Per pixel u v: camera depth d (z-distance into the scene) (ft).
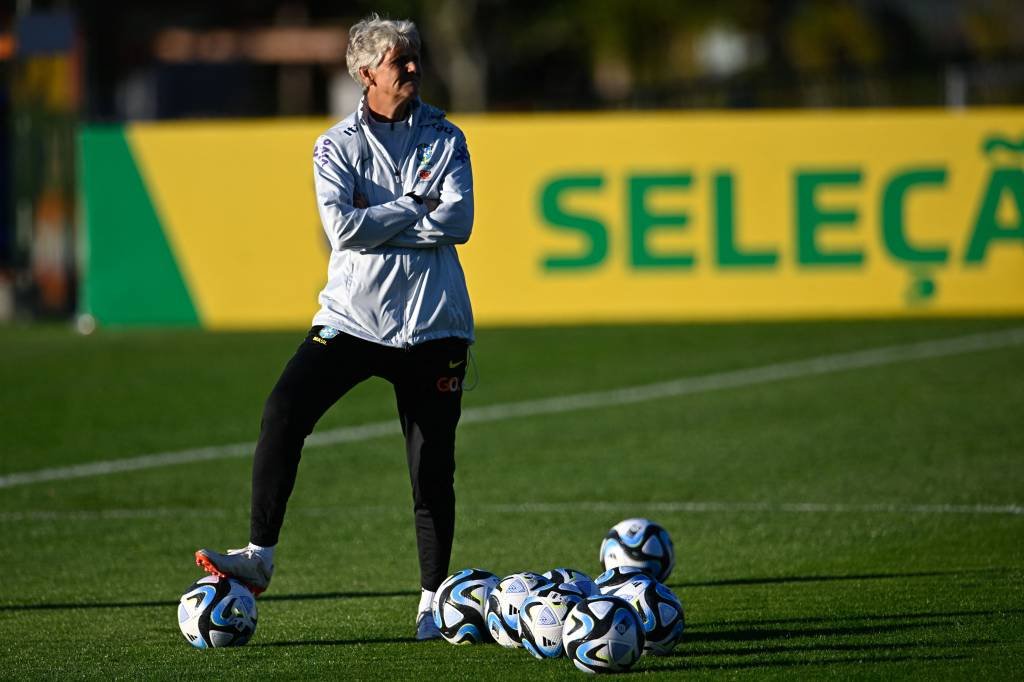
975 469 95.86
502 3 443.32
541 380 137.49
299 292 171.32
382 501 90.68
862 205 168.45
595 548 77.30
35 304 196.24
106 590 69.21
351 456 105.50
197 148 170.71
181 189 171.12
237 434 114.83
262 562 56.90
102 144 171.42
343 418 120.78
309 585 69.87
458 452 106.11
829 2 399.85
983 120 168.04
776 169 168.14
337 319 55.98
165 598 67.41
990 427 110.63
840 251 168.96
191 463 103.96
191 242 171.73
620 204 168.66
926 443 105.29
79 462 104.58
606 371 141.38
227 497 92.84
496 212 169.37
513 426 116.16
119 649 57.31
